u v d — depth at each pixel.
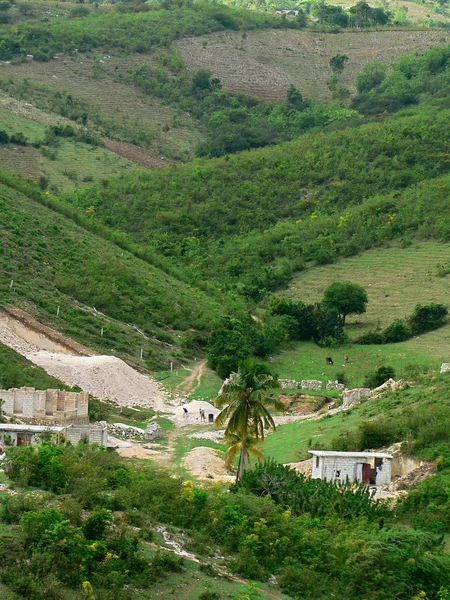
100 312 184.62
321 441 114.88
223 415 101.81
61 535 65.81
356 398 140.62
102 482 79.31
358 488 97.44
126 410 137.62
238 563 72.19
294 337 196.38
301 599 70.75
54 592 62.34
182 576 68.94
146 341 177.25
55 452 82.25
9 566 63.75
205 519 77.81
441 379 133.25
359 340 198.38
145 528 73.50
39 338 158.88
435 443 105.25
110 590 64.62
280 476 94.31
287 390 159.88
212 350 174.12
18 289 176.38
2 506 70.12
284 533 77.62
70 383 140.88
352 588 73.12
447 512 91.06
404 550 77.00
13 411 120.50
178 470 106.00
